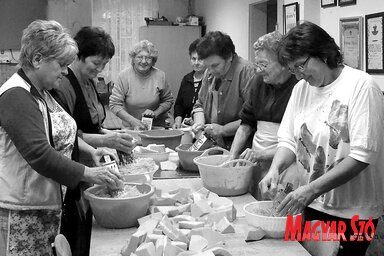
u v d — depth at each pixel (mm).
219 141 2980
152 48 4066
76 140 2127
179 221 1809
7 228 1902
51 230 1984
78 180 1862
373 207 1915
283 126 2158
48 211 1947
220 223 1823
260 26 5293
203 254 1492
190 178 2600
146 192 1989
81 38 2488
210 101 3232
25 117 1771
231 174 2252
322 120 1897
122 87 4164
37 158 1777
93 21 7000
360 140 1744
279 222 1729
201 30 6871
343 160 1790
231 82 2955
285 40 1827
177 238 1646
